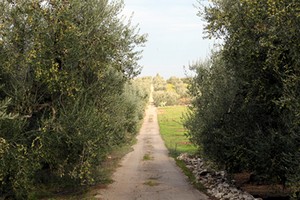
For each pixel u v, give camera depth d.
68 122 12.39
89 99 14.31
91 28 13.66
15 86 11.78
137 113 45.56
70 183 15.46
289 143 10.46
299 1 9.27
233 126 15.05
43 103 13.23
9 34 11.65
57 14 11.98
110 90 16.92
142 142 40.53
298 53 9.68
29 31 11.95
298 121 9.45
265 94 11.97
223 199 14.03
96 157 14.78
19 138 11.84
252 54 11.25
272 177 12.79
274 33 10.20
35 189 14.31
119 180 18.52
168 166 24.11
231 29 12.38
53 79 11.75
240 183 18.44
